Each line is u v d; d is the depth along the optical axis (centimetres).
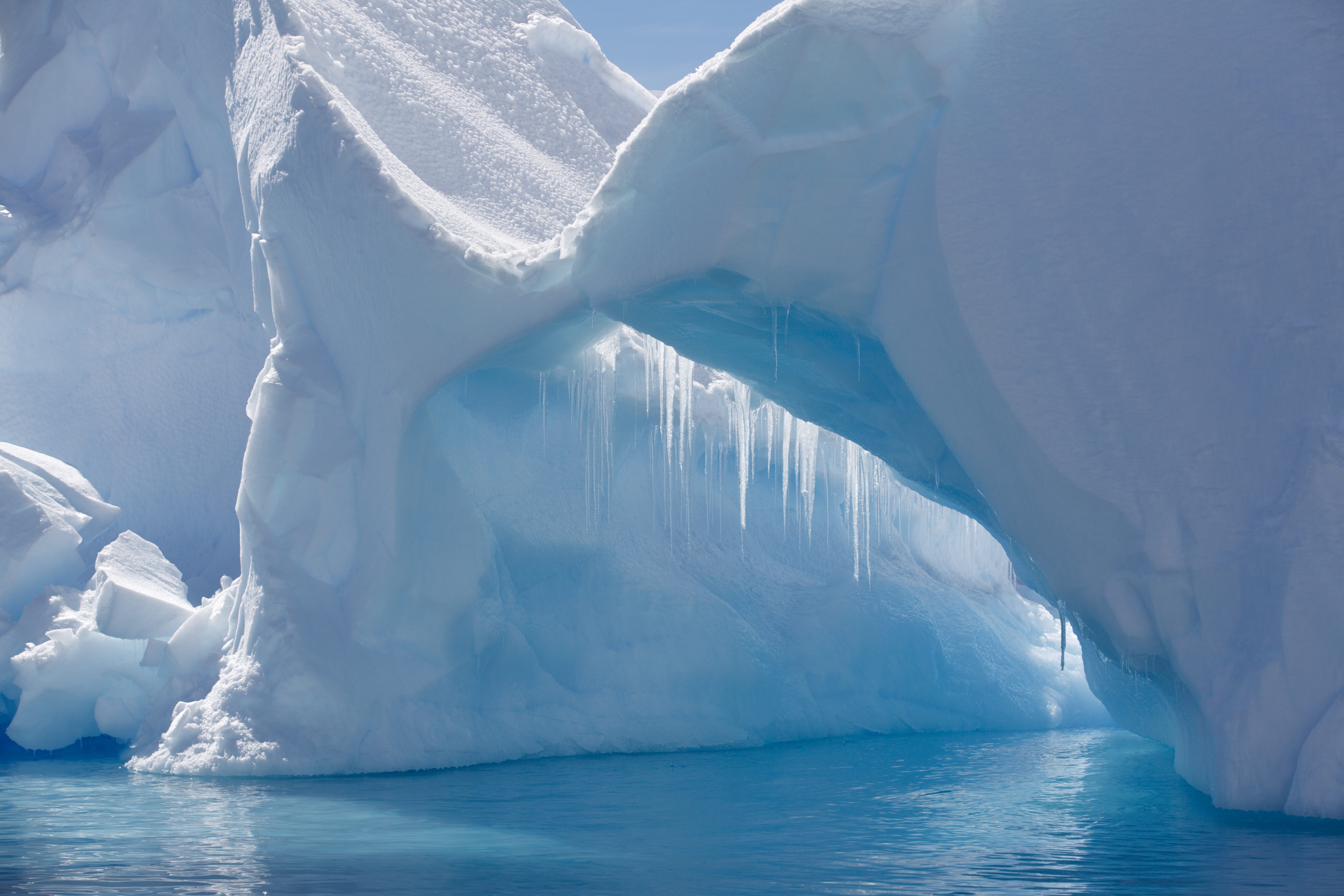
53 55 1605
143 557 1338
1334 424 772
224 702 1074
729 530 1638
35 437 1557
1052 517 855
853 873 593
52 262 1558
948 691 1673
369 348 1162
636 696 1335
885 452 1250
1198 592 795
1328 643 745
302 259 1217
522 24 1686
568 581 1368
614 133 1664
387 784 977
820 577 1712
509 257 1124
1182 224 842
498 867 613
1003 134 907
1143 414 831
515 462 1352
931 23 945
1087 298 860
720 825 762
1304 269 803
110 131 1580
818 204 966
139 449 1573
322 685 1067
